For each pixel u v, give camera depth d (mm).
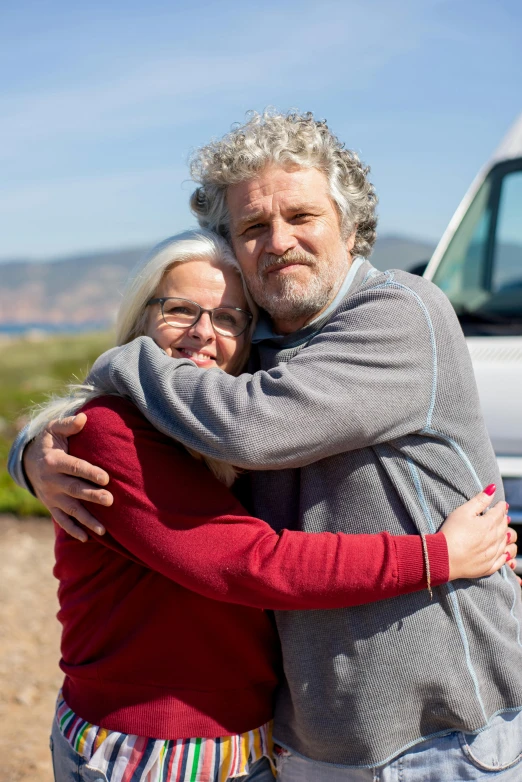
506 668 2152
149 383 2129
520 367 3209
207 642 2160
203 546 2049
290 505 2264
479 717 2115
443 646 2109
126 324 2422
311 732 2189
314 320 2359
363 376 2066
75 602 2275
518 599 2326
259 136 2301
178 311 2350
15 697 4246
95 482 2107
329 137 2355
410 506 2123
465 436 2199
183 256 2344
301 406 2010
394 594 2037
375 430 2062
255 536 2068
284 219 2301
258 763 2297
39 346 24688
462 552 2061
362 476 2148
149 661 2133
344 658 2139
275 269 2322
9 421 11211
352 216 2398
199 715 2113
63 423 2191
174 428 2066
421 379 2119
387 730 2107
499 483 2324
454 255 4285
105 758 2102
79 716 2189
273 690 2350
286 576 2020
